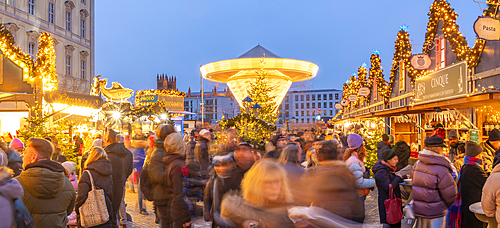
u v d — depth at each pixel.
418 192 4.97
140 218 8.30
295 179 2.74
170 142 5.07
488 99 7.61
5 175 2.93
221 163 4.39
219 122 13.48
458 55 9.70
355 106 27.12
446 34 10.23
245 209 2.73
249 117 13.20
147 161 7.60
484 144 8.13
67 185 4.15
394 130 18.05
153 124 25.00
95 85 27.00
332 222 2.57
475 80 8.97
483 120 10.09
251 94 16.14
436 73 11.18
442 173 4.83
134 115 24.11
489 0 8.06
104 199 5.20
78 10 42.16
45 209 3.82
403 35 15.61
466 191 5.53
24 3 33.44
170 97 39.38
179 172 4.97
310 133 9.27
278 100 16.27
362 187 4.88
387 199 5.36
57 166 3.96
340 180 2.77
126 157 6.54
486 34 7.33
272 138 6.74
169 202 5.05
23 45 33.25
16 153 5.68
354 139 5.33
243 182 2.87
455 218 6.25
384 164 5.61
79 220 5.06
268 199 2.67
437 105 10.21
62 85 38.09
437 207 4.84
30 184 3.73
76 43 41.53
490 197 3.92
